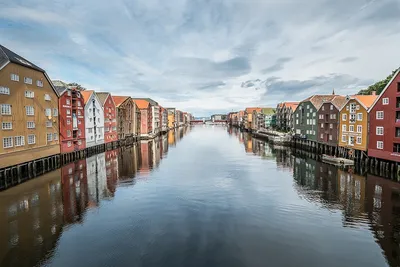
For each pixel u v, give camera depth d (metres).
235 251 14.62
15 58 32.56
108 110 63.38
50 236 16.39
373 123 37.78
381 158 36.25
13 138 30.91
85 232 16.95
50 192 25.77
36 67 35.75
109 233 16.81
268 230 17.28
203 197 24.20
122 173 34.56
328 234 16.72
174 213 20.25
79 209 21.12
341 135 48.56
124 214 20.06
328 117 53.66
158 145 70.06
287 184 28.91
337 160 41.97
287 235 16.59
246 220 18.91
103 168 38.06
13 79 31.03
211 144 72.31
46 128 38.09
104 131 60.91
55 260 13.69
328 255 14.29
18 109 31.88
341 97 53.75
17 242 15.63
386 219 19.06
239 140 85.06
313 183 29.31
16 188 27.23
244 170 36.66
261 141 81.69
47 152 38.31
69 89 45.25
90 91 55.06
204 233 16.84
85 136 51.25
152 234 16.69
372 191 25.95
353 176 32.62
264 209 21.11
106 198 23.91
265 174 34.06
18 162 31.66
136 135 85.19
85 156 49.91
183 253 14.39
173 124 178.12
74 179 31.20
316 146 58.06
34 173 34.47
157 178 31.69
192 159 46.41
